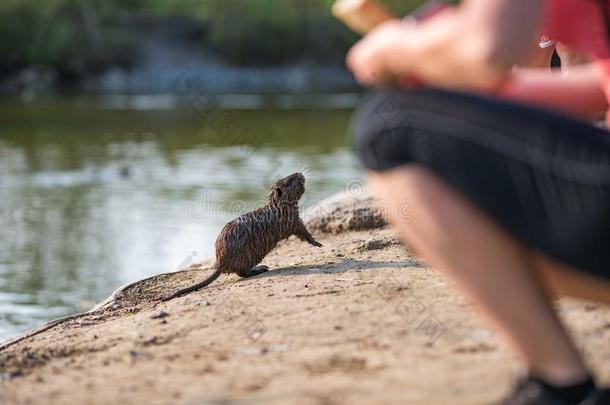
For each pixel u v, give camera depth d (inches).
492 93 113.3
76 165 863.7
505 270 111.7
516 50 99.4
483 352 163.5
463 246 111.0
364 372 157.5
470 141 107.9
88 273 447.2
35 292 409.4
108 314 253.6
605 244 106.3
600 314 181.6
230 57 2282.2
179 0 2474.2
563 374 116.2
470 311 191.8
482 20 99.9
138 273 448.5
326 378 155.8
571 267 109.5
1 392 167.9
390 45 109.0
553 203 107.0
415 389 145.8
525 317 113.7
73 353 199.5
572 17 115.6
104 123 1244.5
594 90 125.6
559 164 106.0
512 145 107.2
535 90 125.7
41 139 1083.9
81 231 557.3
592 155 105.2
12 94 1878.7
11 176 801.6
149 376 169.2
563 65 217.9
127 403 153.8
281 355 173.3
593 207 105.2
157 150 962.7
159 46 2285.9
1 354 211.9
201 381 161.6
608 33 115.0
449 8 111.7
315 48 2324.1
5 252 497.4
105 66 2191.2
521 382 122.0
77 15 2212.1
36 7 2199.8
